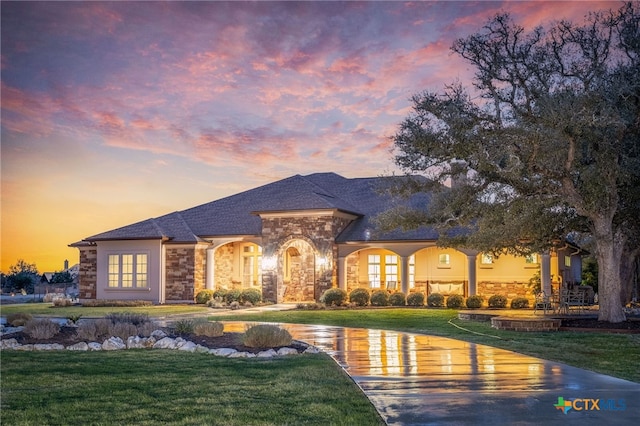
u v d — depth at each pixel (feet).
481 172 62.49
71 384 33.17
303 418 25.71
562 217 70.95
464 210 67.62
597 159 58.75
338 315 82.99
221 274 118.93
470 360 41.16
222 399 29.30
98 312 91.56
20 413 26.94
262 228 111.24
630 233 68.59
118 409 27.53
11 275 201.26
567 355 44.06
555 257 102.99
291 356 43.83
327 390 31.22
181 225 117.80
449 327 65.82
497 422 25.09
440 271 108.17
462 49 62.23
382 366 38.70
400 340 53.26
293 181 120.98
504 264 104.42
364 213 116.06
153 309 97.86
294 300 112.37
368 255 113.09
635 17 60.59
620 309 64.59
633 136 61.77
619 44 61.00
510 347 48.39
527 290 102.83
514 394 30.19
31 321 56.85
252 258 119.96
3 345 49.60
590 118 53.83
